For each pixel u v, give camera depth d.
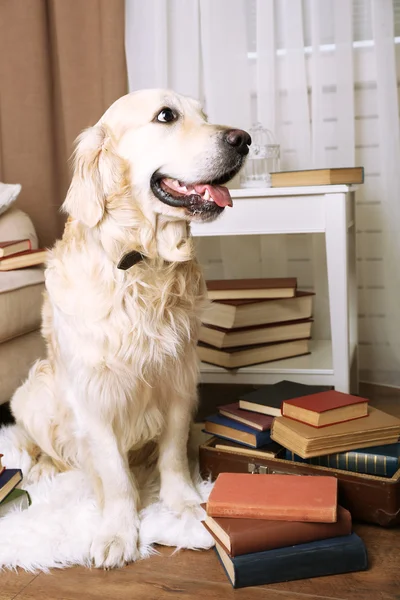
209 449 1.77
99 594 1.34
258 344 2.22
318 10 2.54
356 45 2.58
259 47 2.60
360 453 1.58
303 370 2.13
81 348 1.56
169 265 1.59
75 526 1.54
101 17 2.66
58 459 1.84
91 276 1.55
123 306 1.55
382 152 2.55
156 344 1.59
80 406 1.58
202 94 2.75
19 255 2.25
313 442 1.56
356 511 1.56
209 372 2.19
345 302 2.05
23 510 1.64
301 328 2.30
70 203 1.53
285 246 2.79
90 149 1.51
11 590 1.37
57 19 2.70
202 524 1.51
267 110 2.63
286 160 2.69
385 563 1.40
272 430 1.70
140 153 1.51
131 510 1.55
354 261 2.49
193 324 1.68
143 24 2.70
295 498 1.41
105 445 1.57
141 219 1.52
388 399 2.52
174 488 1.65
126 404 1.62
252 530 1.35
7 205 2.45
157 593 1.34
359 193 2.65
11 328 2.11
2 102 2.79
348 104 2.55
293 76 2.60
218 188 1.54
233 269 2.85
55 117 2.85
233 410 1.82
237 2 2.60
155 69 2.70
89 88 2.73
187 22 2.67
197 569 1.42
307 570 1.36
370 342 2.73
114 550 1.44
